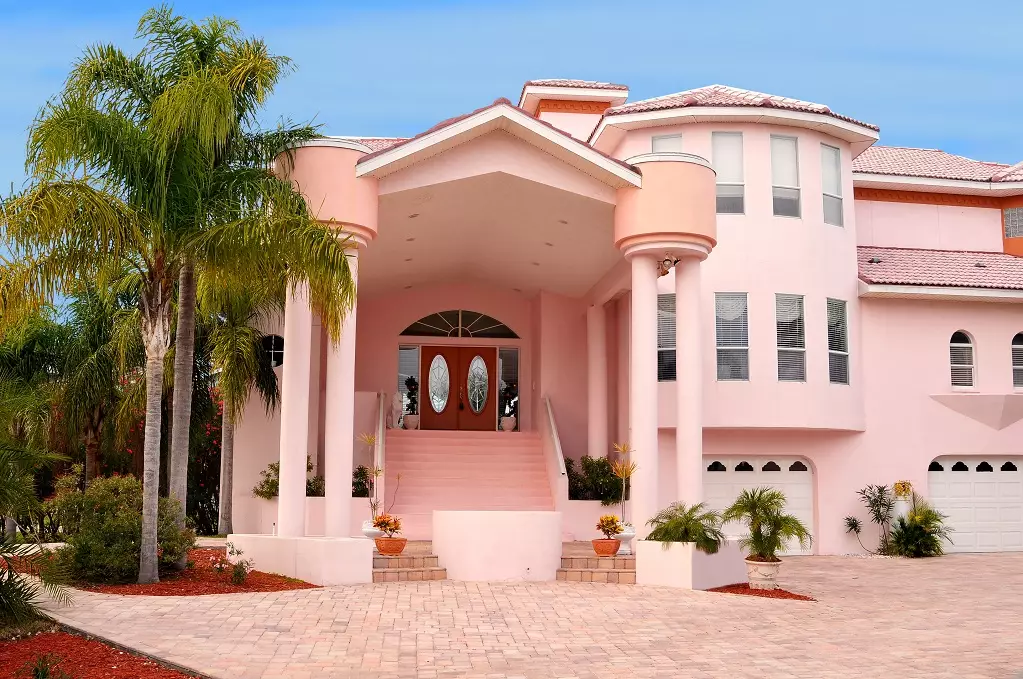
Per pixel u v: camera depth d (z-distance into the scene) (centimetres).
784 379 2316
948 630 1277
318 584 1527
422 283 2700
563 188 1867
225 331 2181
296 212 1530
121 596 1328
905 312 2502
